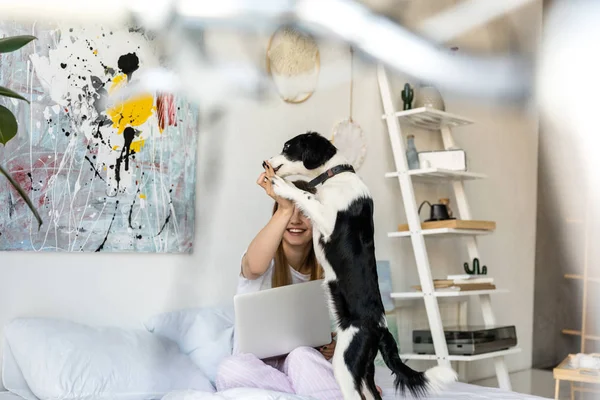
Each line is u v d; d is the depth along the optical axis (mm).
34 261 2277
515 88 4402
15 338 2111
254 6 2838
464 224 3338
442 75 3844
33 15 2252
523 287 4637
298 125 3137
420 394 1989
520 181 4668
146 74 2541
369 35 3434
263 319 2059
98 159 2402
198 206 2729
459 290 3320
